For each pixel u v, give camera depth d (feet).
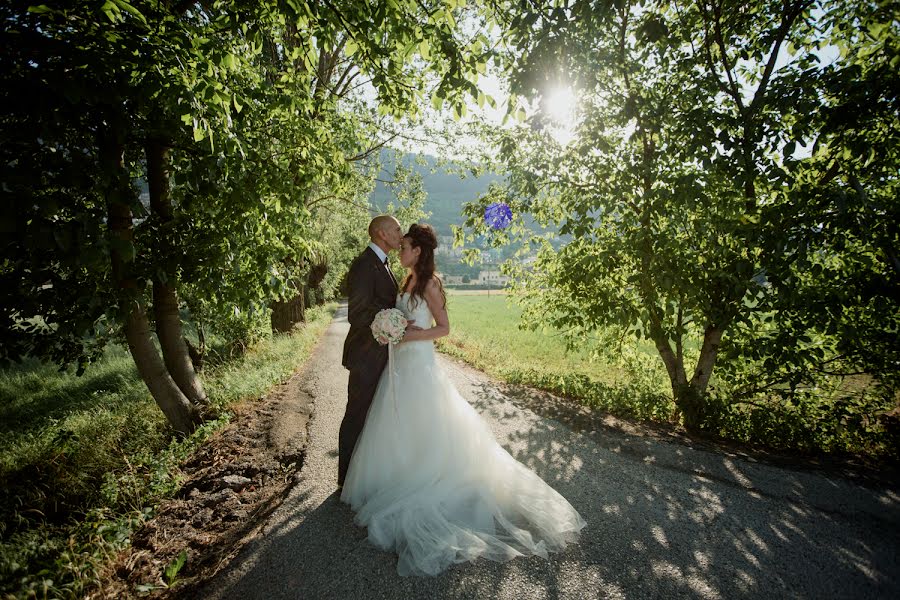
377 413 10.09
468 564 8.15
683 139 15.85
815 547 8.86
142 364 15.24
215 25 11.55
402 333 9.58
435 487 9.40
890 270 14.60
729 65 17.25
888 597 7.41
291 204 16.22
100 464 14.33
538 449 14.05
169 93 9.80
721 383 22.31
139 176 16.01
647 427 16.69
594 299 19.58
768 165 14.40
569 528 9.10
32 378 32.48
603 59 16.03
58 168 9.47
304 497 10.83
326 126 20.04
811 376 16.57
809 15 15.75
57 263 11.66
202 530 9.94
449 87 11.15
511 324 67.31
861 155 13.97
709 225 15.43
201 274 14.48
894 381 15.94
